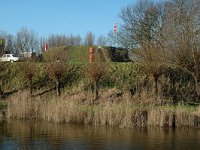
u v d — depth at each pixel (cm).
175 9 4175
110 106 3303
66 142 2470
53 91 4341
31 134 2711
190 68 4028
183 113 3111
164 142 2498
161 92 4112
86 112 3234
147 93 4069
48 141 2491
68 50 5700
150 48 4225
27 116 3438
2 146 2341
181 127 3067
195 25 3962
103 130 2908
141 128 3016
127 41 5844
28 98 3862
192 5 4056
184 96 4169
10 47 7969
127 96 3981
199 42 3953
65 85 4394
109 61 5059
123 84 4328
